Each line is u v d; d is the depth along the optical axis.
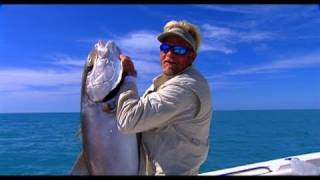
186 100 1.17
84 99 1.30
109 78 1.26
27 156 6.28
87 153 1.28
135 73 1.28
